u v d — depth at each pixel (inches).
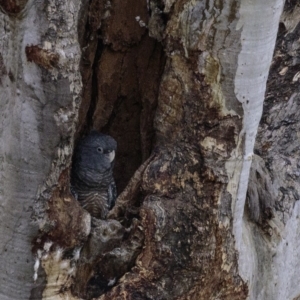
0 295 106.0
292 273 148.2
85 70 122.7
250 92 106.9
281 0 103.7
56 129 96.7
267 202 137.9
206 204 110.4
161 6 108.7
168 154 111.4
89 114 129.3
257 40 103.3
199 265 111.7
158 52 117.3
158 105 112.7
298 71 137.6
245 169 112.7
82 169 126.4
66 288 108.5
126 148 132.1
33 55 93.4
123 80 123.9
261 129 143.7
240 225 117.8
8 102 98.5
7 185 100.8
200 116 107.7
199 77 105.7
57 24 92.7
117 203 116.3
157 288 111.3
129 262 112.0
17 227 101.6
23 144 97.8
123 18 117.5
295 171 146.4
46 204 100.7
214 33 102.8
